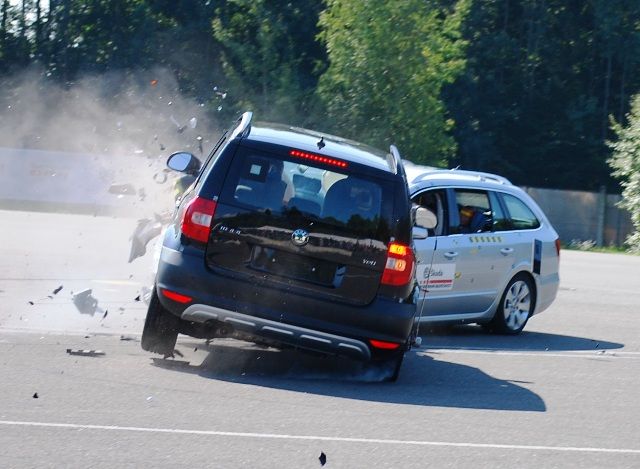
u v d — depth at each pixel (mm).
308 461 14000
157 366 19703
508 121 141875
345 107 112562
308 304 19062
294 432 15555
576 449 15797
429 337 27391
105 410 16047
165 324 19688
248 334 19172
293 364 21125
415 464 14258
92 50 133875
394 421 16828
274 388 18734
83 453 13641
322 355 20000
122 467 13125
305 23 130375
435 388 20000
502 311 28422
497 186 28875
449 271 26641
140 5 134000
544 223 30062
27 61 135750
